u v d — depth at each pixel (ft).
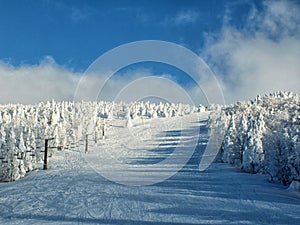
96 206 47.19
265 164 89.81
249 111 185.06
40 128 159.33
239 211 43.16
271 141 81.51
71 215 40.98
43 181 84.28
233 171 111.14
